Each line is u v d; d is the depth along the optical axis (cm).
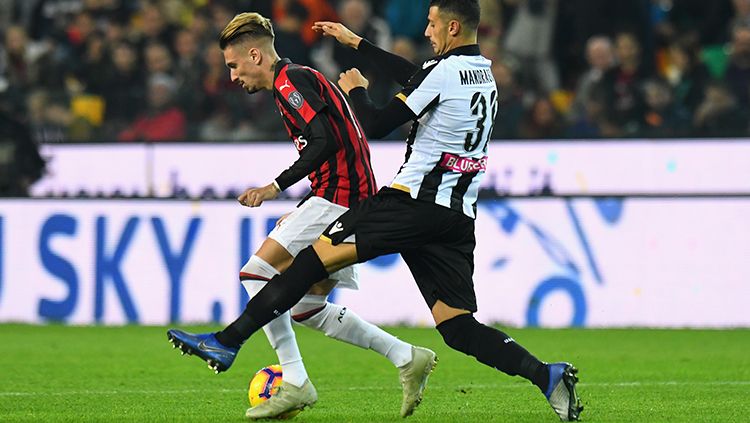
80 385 2644
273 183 1964
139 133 4538
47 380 2734
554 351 3294
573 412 1900
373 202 1941
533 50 4894
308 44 4753
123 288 4050
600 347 3384
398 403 2344
